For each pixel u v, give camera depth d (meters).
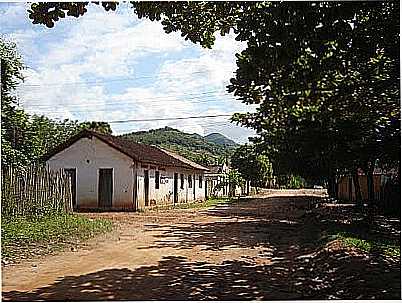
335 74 10.55
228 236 17.00
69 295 8.55
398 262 11.19
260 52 8.73
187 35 10.42
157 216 25.33
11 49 26.48
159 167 34.06
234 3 9.65
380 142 17.22
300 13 8.16
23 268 10.80
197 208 32.75
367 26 8.99
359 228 17.77
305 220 23.08
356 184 26.36
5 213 17.91
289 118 17.19
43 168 20.48
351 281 9.46
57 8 9.23
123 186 30.12
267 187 83.75
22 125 29.48
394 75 11.12
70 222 18.86
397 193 21.62
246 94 10.20
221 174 53.25
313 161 25.14
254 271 10.86
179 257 12.55
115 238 15.95
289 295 8.72
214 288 9.22
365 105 13.80
